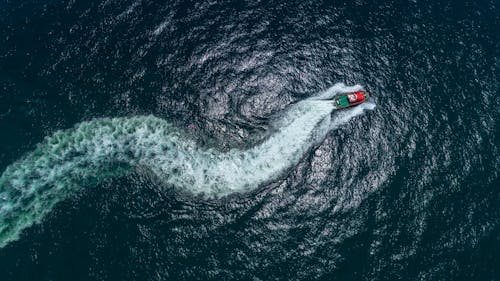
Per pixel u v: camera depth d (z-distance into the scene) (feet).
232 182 199.31
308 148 207.00
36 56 216.54
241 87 216.74
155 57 220.23
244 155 206.39
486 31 241.35
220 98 214.07
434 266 183.11
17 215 182.50
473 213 194.90
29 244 176.04
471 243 188.44
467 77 226.17
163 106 211.82
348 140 208.23
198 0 236.02
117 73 215.72
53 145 199.00
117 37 223.30
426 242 187.42
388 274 180.45
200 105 212.43
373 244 185.88
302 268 179.42
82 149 200.23
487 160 206.90
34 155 195.93
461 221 192.65
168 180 196.54
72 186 190.70
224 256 179.52
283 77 220.23
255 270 177.88
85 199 187.83
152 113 210.59
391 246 185.88
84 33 223.30
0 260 171.63
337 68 224.33
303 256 181.78
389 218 191.52
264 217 189.98
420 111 215.72
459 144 208.95
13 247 175.01
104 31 224.33
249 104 214.48
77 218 183.21
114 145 202.80
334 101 216.13
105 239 179.11
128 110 210.18
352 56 227.40
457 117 215.31
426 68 226.99
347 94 215.72
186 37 225.35
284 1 239.30
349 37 231.91
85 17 227.61
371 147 206.80
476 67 229.45
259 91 216.95
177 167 200.44
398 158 204.64
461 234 189.78
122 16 228.84
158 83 215.10
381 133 209.77
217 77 217.56
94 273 172.35
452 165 204.33
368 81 222.48
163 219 185.98
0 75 210.38
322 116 213.66
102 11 229.66
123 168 197.36
